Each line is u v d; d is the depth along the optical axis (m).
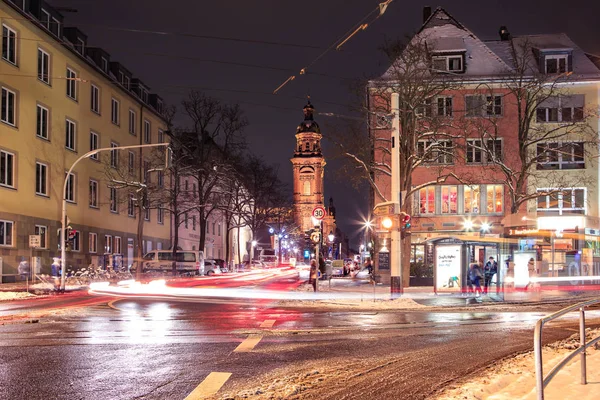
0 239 34.91
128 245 54.69
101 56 50.00
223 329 14.53
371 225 47.41
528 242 30.97
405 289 33.47
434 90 35.38
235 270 76.56
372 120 35.38
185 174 56.22
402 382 8.55
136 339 12.64
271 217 79.56
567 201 40.59
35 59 38.69
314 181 151.38
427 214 45.41
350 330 14.55
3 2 34.69
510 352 11.34
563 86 44.47
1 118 35.03
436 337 13.42
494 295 27.52
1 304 23.08
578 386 7.81
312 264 34.22
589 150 44.41
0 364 9.72
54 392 7.79
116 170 47.47
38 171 39.50
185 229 71.19
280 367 9.64
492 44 50.66
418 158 34.91
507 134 44.81
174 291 31.81
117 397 7.55
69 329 14.26
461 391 7.65
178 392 7.83
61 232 31.03
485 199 45.03
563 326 15.78
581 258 31.31
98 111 48.66
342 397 7.65
